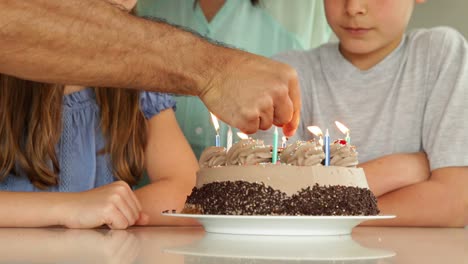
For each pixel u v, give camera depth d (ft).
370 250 3.51
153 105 7.74
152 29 4.03
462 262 2.93
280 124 4.39
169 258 2.98
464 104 7.84
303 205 4.57
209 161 5.32
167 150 7.72
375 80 8.40
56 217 5.73
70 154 7.48
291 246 3.67
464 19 11.09
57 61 3.80
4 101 7.10
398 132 8.20
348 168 4.84
